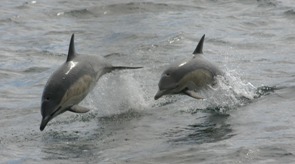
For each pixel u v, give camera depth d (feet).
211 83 115.14
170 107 117.08
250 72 138.00
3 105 127.03
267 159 85.87
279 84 125.18
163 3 225.35
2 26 204.33
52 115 100.37
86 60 108.06
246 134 97.86
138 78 137.08
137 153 93.61
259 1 221.46
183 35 178.19
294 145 90.12
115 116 114.32
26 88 140.26
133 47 169.99
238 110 111.45
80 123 111.75
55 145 100.78
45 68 157.07
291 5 213.87
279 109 109.81
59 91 101.24
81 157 94.17
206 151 91.20
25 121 115.55
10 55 170.40
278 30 183.83
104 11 219.41
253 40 173.06
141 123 109.50
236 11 211.82
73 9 223.10
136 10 219.20
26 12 222.89
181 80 111.14
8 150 99.35
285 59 150.10
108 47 173.27
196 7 220.64
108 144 99.45
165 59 155.43
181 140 98.12
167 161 88.89
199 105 116.37
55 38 187.83
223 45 168.55
